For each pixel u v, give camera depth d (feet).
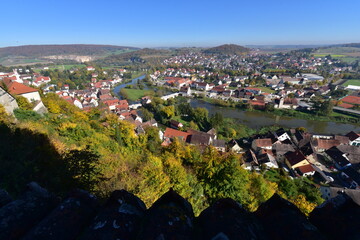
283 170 151.94
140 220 14.75
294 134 222.07
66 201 16.07
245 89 465.47
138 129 175.22
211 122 240.53
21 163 46.42
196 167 85.61
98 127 118.42
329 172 159.84
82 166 42.24
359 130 252.21
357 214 13.83
